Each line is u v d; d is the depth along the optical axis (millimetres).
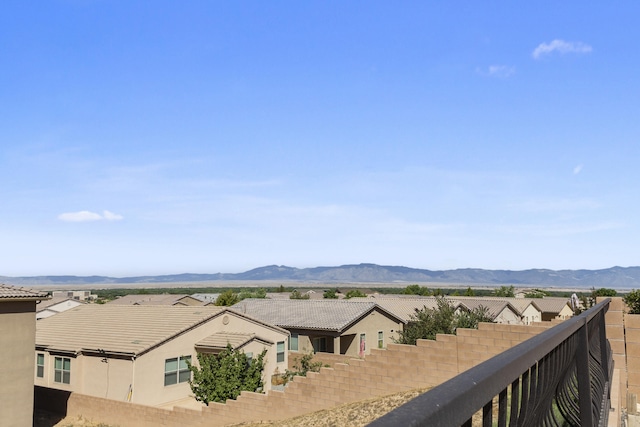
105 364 22016
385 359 13320
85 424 19453
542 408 2443
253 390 19922
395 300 47344
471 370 1322
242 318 26656
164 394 22219
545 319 57188
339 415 12898
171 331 23094
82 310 29938
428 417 938
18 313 17938
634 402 6770
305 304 38875
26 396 17906
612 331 7535
